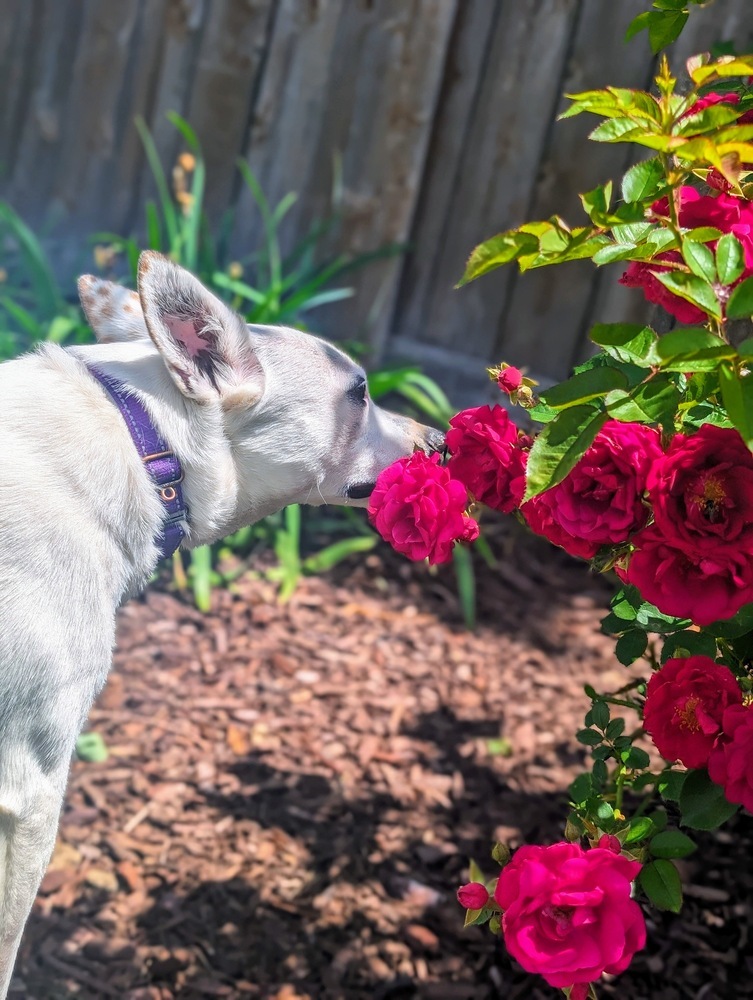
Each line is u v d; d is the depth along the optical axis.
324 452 2.61
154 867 2.95
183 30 5.41
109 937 2.75
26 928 2.75
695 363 1.53
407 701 3.66
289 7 5.15
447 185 5.02
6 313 5.03
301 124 5.23
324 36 5.09
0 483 2.13
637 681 2.24
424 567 4.38
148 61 5.53
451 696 3.70
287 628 3.96
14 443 2.19
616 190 4.56
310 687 3.69
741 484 1.51
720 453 1.54
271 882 2.94
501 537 4.59
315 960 2.73
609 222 1.59
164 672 3.69
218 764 3.33
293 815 3.16
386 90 4.99
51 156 5.89
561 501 1.66
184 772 3.28
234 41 5.30
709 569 1.53
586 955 1.56
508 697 3.71
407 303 5.21
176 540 2.43
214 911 2.84
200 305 2.34
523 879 1.59
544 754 3.45
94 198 5.80
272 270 4.72
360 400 2.68
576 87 4.64
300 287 5.20
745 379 1.43
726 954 2.74
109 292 2.68
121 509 2.28
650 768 3.23
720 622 1.87
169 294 2.26
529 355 4.95
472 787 3.31
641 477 1.59
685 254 1.57
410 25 4.88
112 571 2.28
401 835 3.12
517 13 4.72
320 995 2.64
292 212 5.30
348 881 2.96
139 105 5.59
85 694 2.23
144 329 2.66
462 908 2.89
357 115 5.08
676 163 1.75
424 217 5.10
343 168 5.15
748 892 2.91
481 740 3.50
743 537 1.51
